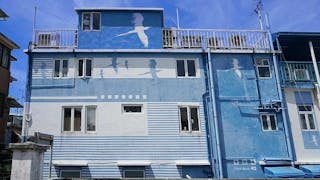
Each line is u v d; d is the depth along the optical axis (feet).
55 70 58.18
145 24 61.93
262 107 59.16
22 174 22.66
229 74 60.59
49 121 55.26
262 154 56.95
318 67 63.62
